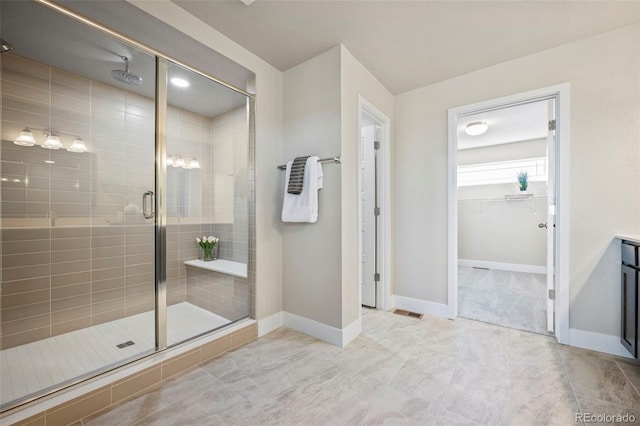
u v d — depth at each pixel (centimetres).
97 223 236
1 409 120
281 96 248
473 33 195
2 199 194
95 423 129
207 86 234
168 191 269
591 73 199
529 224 465
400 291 290
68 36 177
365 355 192
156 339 176
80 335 221
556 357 187
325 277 216
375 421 130
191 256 285
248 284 229
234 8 172
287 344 209
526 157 466
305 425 128
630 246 177
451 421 130
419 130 279
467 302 306
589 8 170
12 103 198
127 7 153
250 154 229
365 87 242
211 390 153
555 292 218
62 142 220
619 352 189
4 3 146
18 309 200
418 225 279
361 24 187
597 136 196
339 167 210
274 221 241
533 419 130
